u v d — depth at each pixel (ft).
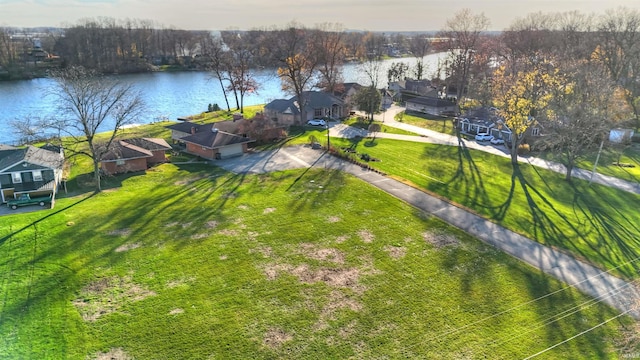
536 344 82.64
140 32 553.64
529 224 132.36
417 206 142.41
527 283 101.86
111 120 274.16
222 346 80.43
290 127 254.88
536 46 365.81
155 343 80.53
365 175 170.50
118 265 104.06
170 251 110.93
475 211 140.15
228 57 450.30
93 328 83.56
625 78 262.88
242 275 101.91
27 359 75.72
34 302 90.22
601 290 99.81
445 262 109.50
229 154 194.80
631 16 286.46
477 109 257.14
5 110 293.02
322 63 358.84
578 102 189.98
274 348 80.48
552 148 205.98
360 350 80.43
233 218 130.41
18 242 112.47
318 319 88.22
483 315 90.58
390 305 92.89
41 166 142.72
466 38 338.54
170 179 163.94
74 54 472.03
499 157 201.46
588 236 126.11
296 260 108.78
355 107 301.22
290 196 147.95
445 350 80.79
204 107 333.01
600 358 79.15
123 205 137.69
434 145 219.61
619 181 173.06
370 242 118.42
